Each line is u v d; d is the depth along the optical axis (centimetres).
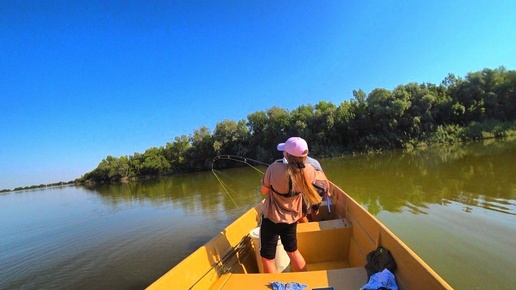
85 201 3034
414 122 3669
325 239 342
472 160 1784
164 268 816
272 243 261
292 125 4159
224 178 3017
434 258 530
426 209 833
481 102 3722
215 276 246
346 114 3956
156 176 5544
